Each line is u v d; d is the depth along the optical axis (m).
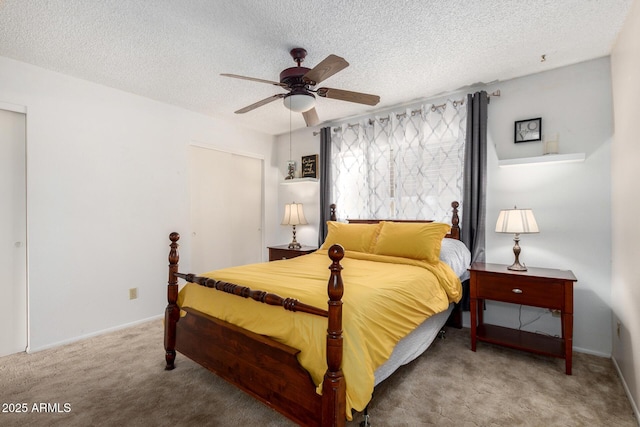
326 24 2.03
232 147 4.23
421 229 2.70
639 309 1.75
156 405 1.84
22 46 2.30
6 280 2.54
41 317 2.62
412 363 2.35
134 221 3.22
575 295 2.59
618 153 2.23
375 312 1.63
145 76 2.81
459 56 2.46
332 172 4.09
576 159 2.46
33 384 2.07
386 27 2.06
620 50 2.14
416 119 3.38
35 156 2.61
